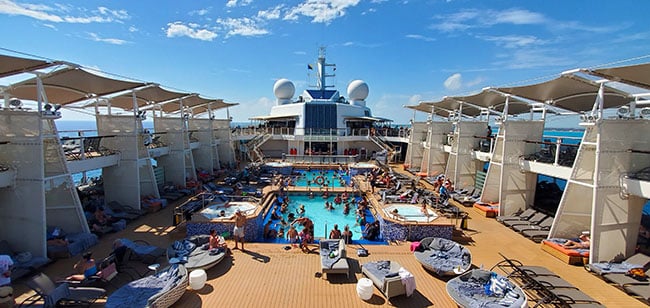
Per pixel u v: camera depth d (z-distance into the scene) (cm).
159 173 1972
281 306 810
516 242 1275
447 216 1520
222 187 2122
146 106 2177
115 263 950
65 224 1192
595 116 1047
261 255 1124
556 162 1342
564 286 819
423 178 2580
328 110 3784
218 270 1005
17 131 1012
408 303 830
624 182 1034
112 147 1552
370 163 3066
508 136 1541
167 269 909
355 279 955
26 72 970
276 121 4012
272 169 2836
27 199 1026
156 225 1415
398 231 1323
